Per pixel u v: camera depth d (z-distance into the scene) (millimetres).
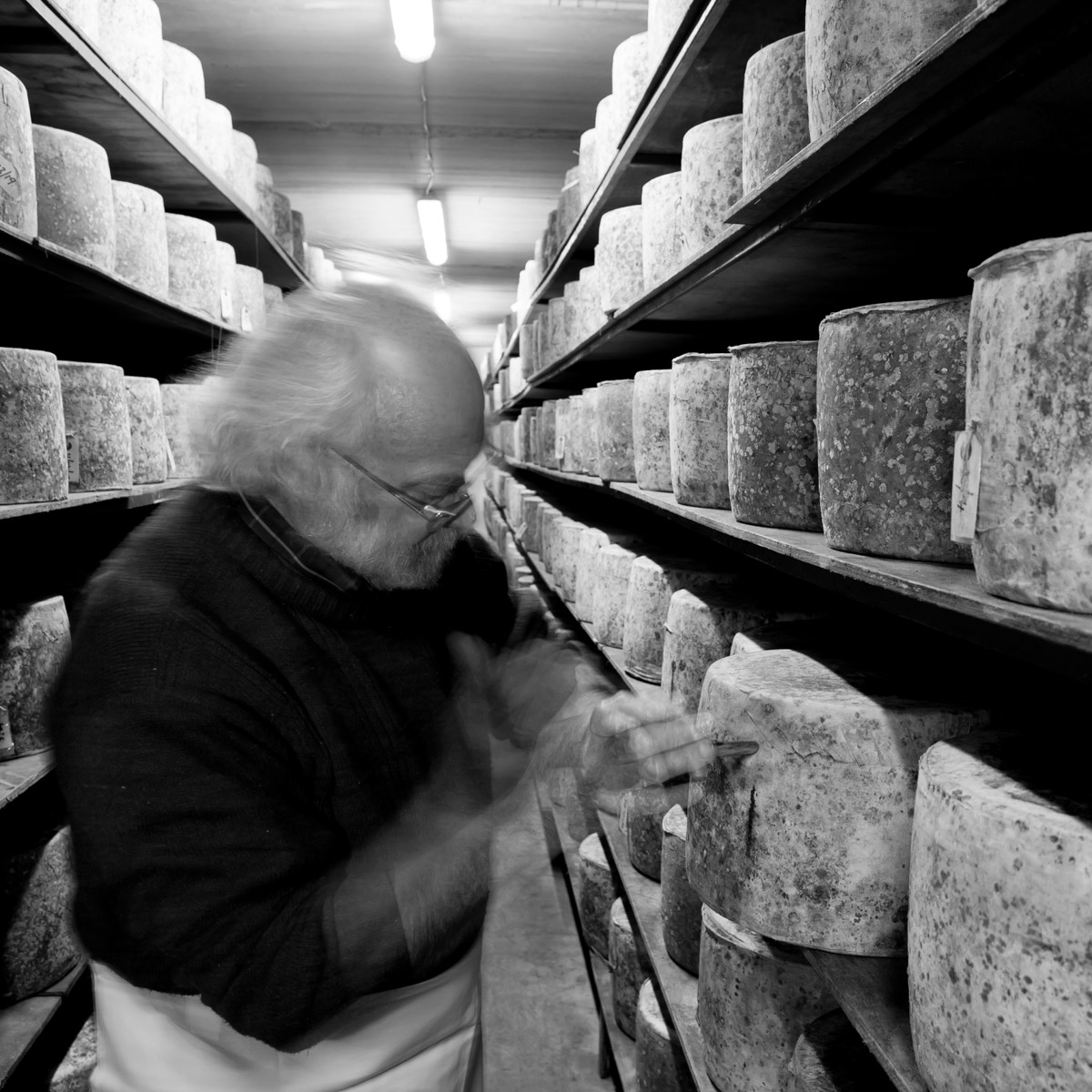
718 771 1017
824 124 980
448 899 922
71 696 835
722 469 1479
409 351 851
